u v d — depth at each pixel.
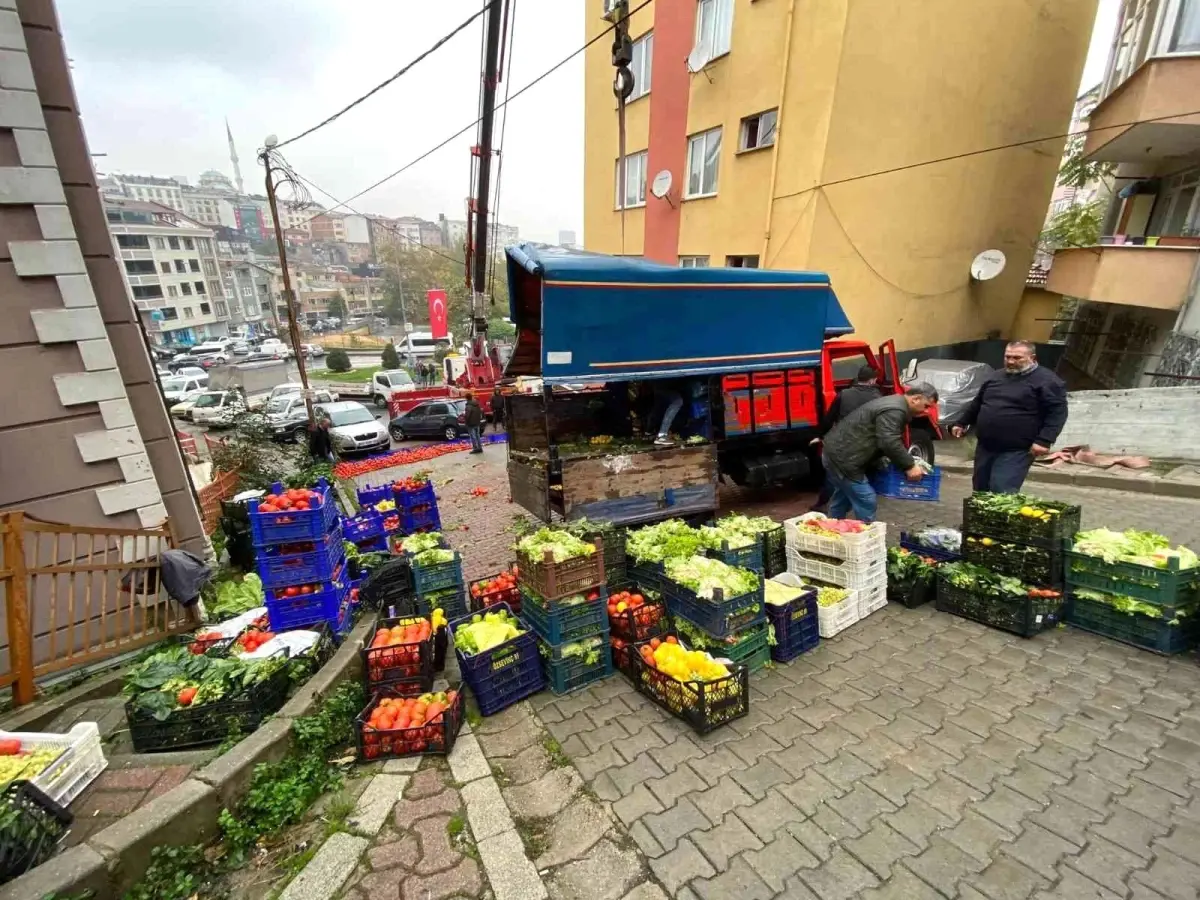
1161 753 3.00
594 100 17.67
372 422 19.06
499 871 2.55
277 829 2.87
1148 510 6.80
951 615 4.69
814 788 2.94
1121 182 14.41
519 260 6.16
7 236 4.56
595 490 6.29
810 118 10.91
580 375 5.98
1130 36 10.62
